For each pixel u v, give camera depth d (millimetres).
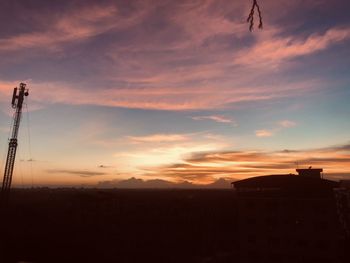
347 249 60375
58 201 170000
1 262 68438
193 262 73188
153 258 76125
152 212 137000
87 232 99500
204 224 116750
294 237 60594
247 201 65000
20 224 99875
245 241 63562
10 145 93250
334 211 59438
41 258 72562
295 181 64312
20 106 93188
